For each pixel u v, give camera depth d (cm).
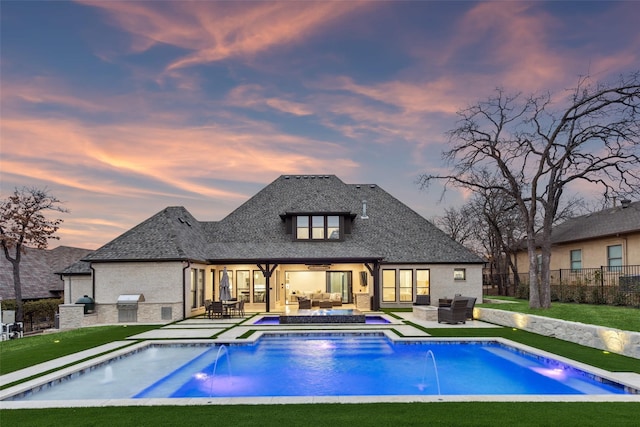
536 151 2248
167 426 637
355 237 3052
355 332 1712
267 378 1133
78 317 2173
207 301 2375
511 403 748
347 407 729
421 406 732
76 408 736
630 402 753
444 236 3100
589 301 2381
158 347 1515
